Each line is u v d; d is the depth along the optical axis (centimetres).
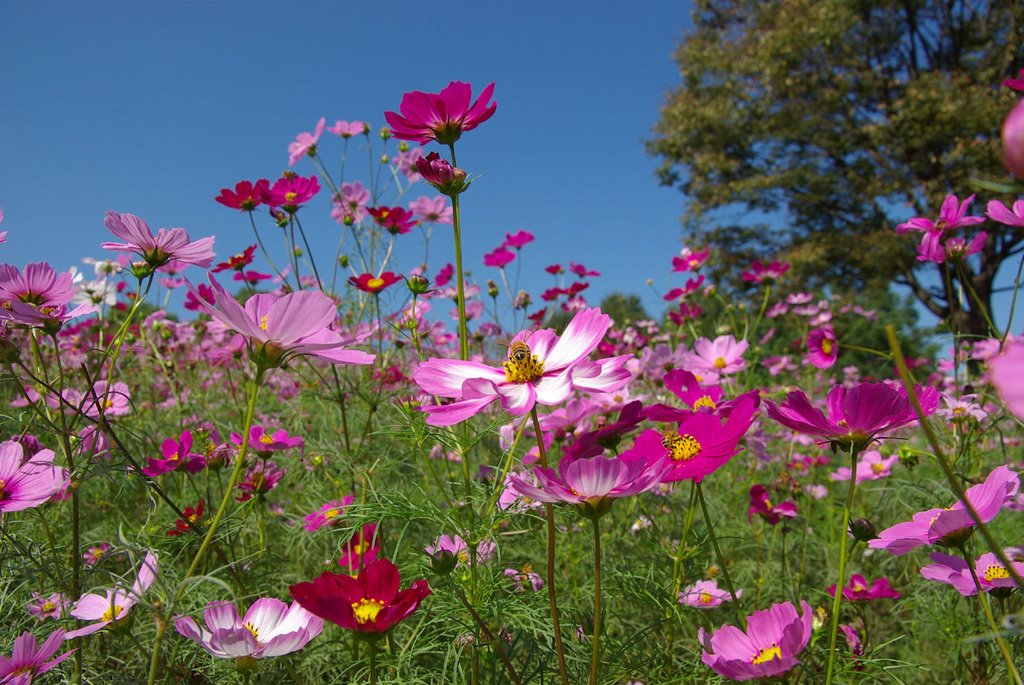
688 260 144
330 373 103
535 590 56
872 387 36
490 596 47
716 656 38
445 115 48
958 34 482
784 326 261
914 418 36
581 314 41
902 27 489
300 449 89
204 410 124
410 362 99
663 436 44
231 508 69
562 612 53
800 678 46
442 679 46
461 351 45
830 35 468
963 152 429
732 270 552
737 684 47
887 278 490
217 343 149
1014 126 19
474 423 62
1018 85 37
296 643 38
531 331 43
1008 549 43
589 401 65
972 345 82
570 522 57
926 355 270
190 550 67
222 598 59
